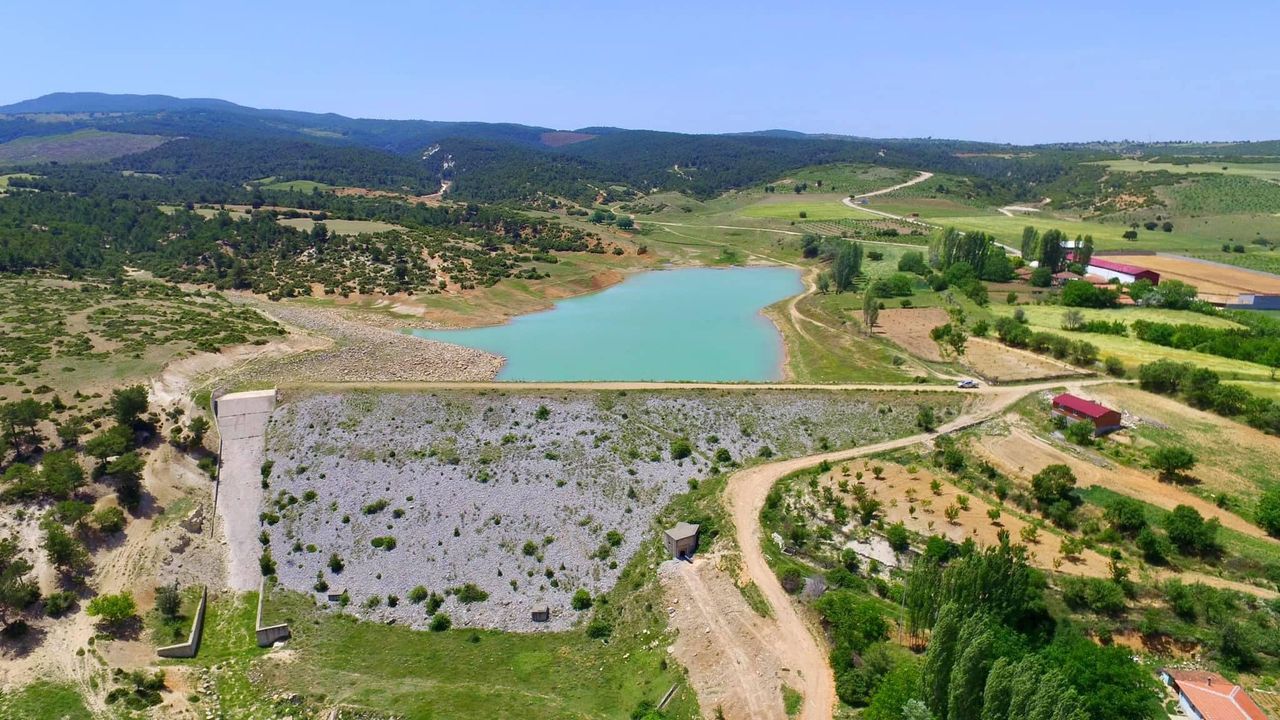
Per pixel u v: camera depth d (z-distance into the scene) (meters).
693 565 78.75
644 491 92.19
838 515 82.81
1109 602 64.19
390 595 78.62
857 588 72.94
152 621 72.75
